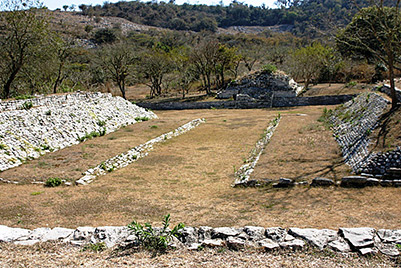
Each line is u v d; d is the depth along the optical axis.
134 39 105.75
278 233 7.02
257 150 17.55
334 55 49.44
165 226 7.40
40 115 19.73
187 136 23.83
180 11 185.12
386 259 5.90
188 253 6.59
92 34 110.62
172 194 12.09
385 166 11.14
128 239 7.23
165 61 59.53
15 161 15.95
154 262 6.29
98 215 9.75
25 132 17.88
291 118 26.36
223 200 10.91
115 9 174.38
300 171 12.52
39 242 7.36
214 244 6.82
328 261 5.95
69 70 42.19
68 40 37.78
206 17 163.75
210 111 41.47
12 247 7.14
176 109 47.88
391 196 9.48
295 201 9.94
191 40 103.50
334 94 41.16
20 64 27.73
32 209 10.45
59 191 12.71
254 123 27.92
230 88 47.44
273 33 118.62
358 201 9.35
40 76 33.62
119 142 20.23
